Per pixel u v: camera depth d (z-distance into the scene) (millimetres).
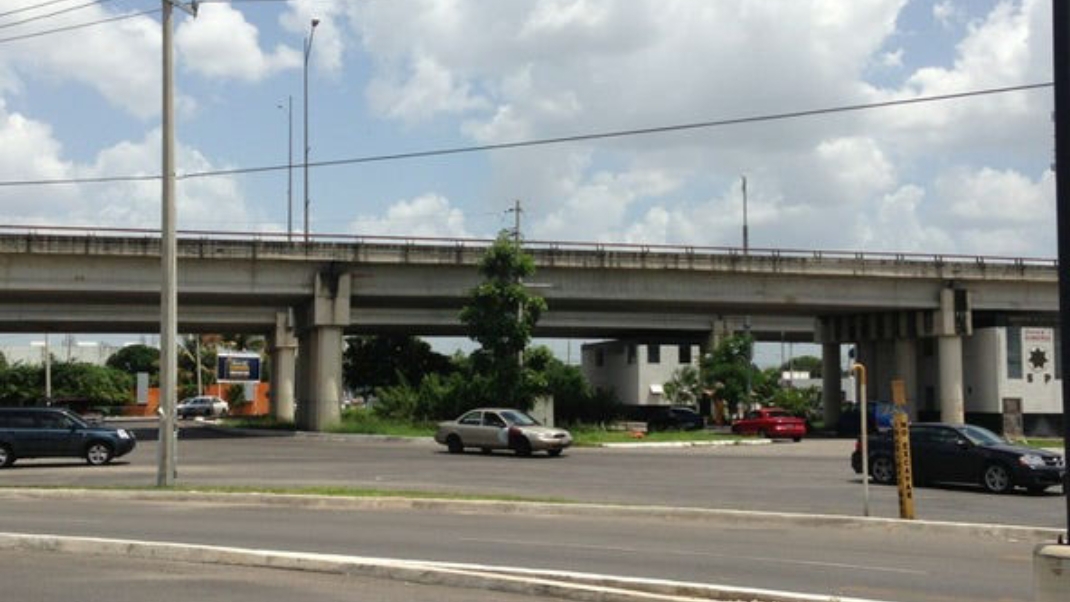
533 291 48625
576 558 12742
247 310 68688
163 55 22375
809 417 68938
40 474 27703
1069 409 6793
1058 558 6355
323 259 47062
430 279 49094
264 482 24500
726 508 19172
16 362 93938
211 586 10797
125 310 61844
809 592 10531
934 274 53562
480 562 12344
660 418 59531
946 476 23938
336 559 11648
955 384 53906
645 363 81875
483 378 46219
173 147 22453
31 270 43281
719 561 12586
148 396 94625
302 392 53562
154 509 18766
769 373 75625
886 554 13406
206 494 20250
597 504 18500
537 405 46188
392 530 15609
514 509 18453
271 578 11297
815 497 21828
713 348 66875
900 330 56938
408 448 39719
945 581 11297
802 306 54344
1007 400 54438
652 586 10344
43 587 10711
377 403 54656
